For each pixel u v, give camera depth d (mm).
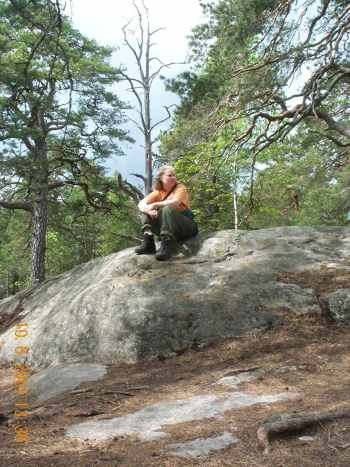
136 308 5809
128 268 6746
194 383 4242
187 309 5703
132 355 5344
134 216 27734
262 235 7469
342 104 16750
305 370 4242
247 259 6746
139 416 3432
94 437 3051
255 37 14727
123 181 25234
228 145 14219
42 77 16969
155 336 5449
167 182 6992
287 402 3445
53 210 26109
